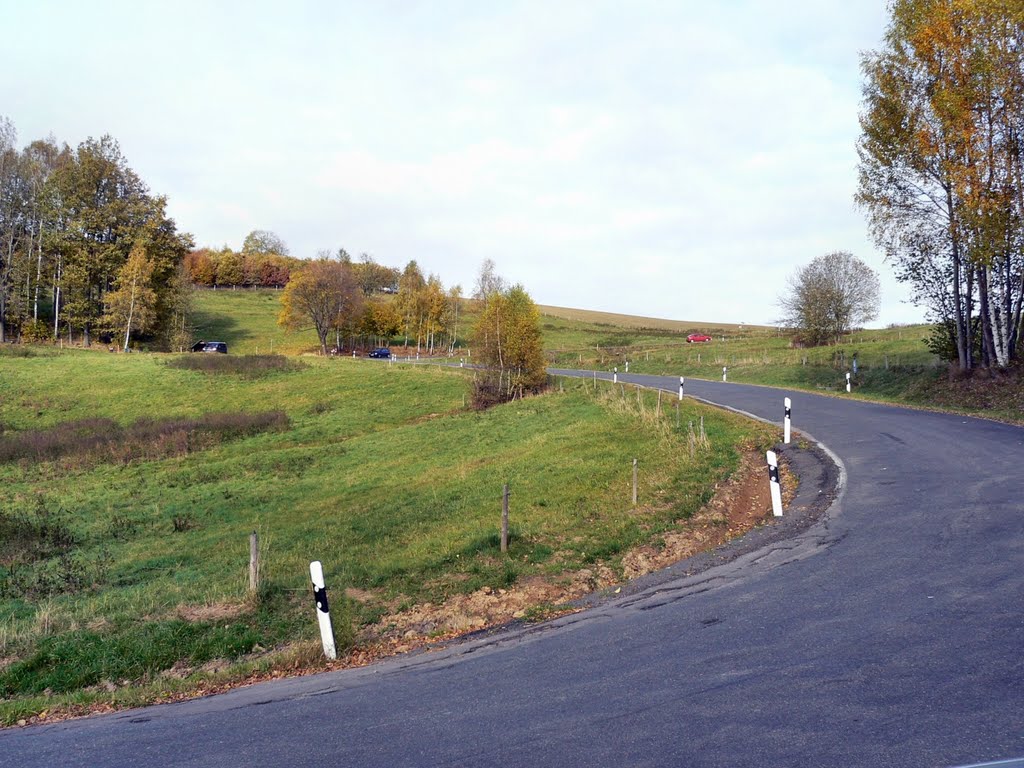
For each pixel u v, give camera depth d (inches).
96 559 632.4
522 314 1590.8
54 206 2684.5
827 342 2165.4
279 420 1433.3
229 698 288.2
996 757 169.0
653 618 310.7
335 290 2952.8
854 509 449.4
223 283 4869.6
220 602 426.3
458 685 262.8
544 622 334.0
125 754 234.1
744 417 903.1
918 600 287.3
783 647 256.1
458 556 457.4
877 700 206.1
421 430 1262.3
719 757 182.2
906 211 1049.5
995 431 692.7
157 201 2842.0
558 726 212.8
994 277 1004.6
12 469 1146.0
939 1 959.6
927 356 1432.1
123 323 2571.4
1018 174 909.8
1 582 564.4
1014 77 888.9
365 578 444.8
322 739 225.5
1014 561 321.4
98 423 1430.9
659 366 2230.6
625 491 581.9
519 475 732.7
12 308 2657.5
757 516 478.0
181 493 936.3
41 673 350.6
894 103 1017.5
